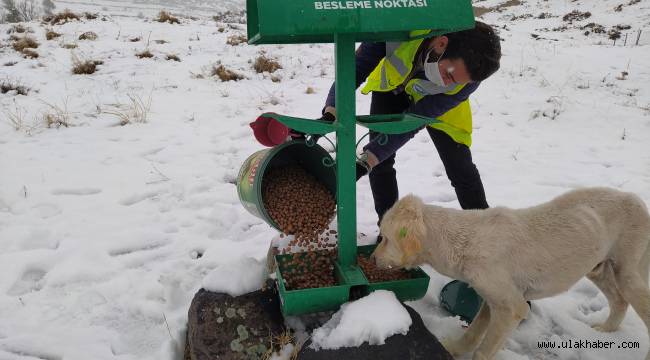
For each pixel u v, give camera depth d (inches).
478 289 91.4
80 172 192.5
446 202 174.2
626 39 624.1
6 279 123.2
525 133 256.5
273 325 98.4
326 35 102.4
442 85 102.7
